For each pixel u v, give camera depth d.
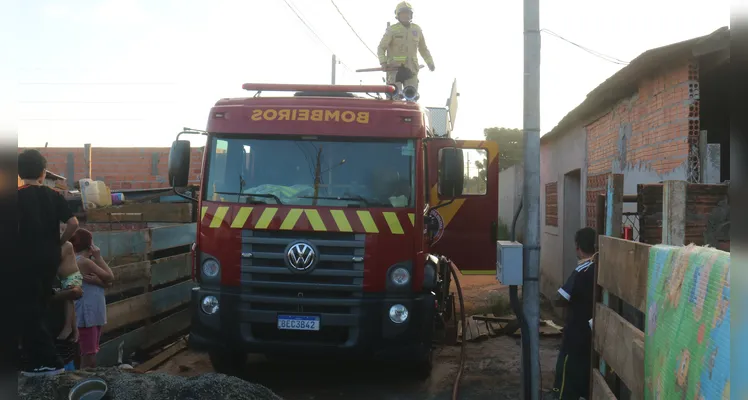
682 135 6.44
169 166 6.41
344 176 6.25
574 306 4.98
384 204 6.15
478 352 8.12
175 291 8.33
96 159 14.07
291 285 6.01
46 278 4.36
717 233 4.04
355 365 7.48
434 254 8.31
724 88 7.27
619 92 8.40
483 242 8.93
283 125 6.35
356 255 6.04
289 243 6.02
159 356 7.49
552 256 13.74
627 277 3.36
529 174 5.31
